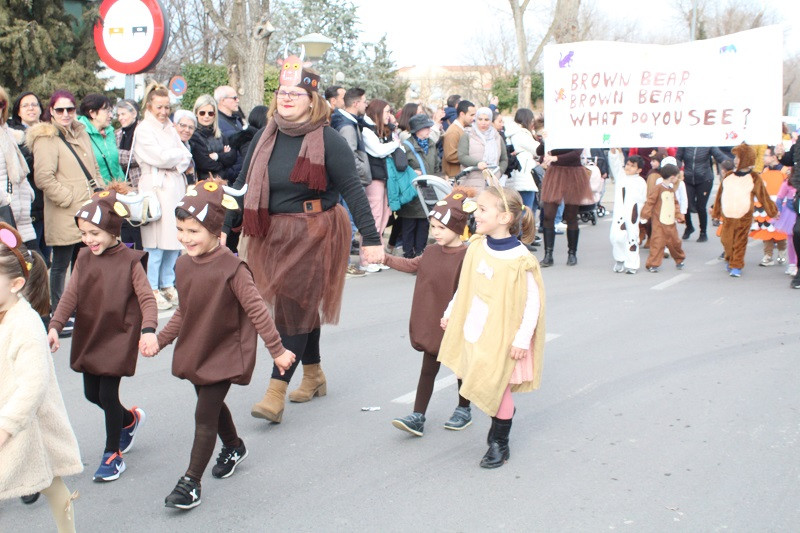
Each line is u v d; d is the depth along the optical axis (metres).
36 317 3.30
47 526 3.90
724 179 10.27
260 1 16.42
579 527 3.84
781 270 10.80
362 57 35.53
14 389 3.20
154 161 7.84
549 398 5.70
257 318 4.09
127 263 4.33
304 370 5.65
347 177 5.19
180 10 32.94
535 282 4.43
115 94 20.02
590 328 7.58
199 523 3.92
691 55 10.27
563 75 10.50
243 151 8.94
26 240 6.85
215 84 24.75
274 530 3.86
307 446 4.88
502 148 11.34
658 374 6.19
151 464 4.62
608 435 5.02
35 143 7.06
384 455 4.75
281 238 5.12
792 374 6.16
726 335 7.31
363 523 3.91
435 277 4.93
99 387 4.41
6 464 3.13
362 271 10.32
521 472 4.49
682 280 10.05
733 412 5.37
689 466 4.54
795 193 9.68
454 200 4.89
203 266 4.10
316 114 5.12
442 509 4.05
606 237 14.01
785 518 3.91
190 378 4.09
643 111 10.40
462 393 4.46
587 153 15.20
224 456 4.42
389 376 6.23
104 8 7.51
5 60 18.00
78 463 3.43
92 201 4.28
